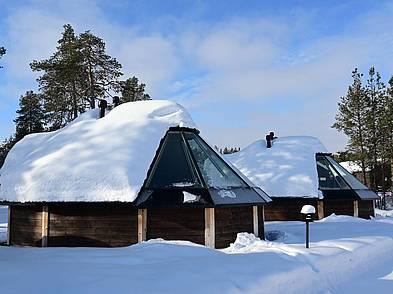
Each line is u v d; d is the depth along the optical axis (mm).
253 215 11820
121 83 32000
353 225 14773
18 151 13820
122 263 6719
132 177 10617
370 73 32594
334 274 7770
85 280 5422
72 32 31766
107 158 11203
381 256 9750
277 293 6227
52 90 31906
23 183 11344
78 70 30453
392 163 32312
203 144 12234
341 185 20078
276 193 19359
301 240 10789
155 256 7375
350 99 32656
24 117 45750
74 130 13031
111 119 13000
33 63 31078
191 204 10125
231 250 9188
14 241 11914
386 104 32250
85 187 10602
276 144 22438
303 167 20188
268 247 8828
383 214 23609
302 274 7020
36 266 6125
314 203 19156
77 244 10656
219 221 10484
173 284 5488
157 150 11398
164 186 10633
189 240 10180
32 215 11391
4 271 5711
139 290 5188
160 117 12570
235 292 5664
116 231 10438
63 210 10891
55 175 11094
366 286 7402
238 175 12312
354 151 32875
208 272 6172
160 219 10305
